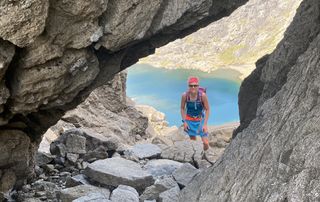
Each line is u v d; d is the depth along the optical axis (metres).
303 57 11.00
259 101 14.56
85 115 27.84
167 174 15.82
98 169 14.28
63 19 9.70
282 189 7.99
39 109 11.77
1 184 12.62
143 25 11.22
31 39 9.12
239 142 11.67
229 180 10.41
